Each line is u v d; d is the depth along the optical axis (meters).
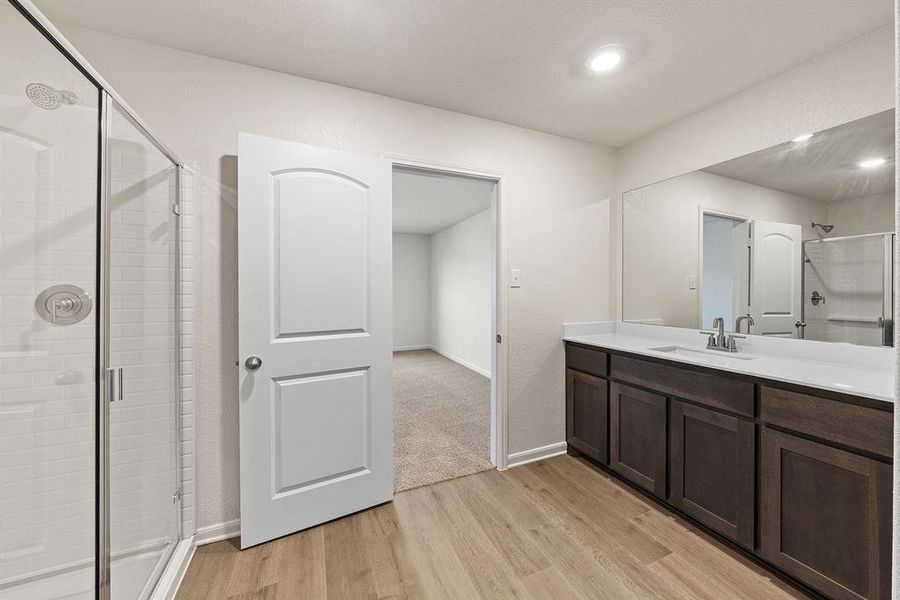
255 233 1.69
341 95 2.00
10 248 1.23
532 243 2.54
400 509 1.97
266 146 1.71
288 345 1.76
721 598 1.39
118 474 1.40
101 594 1.24
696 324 2.30
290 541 1.73
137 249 1.50
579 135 2.62
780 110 1.90
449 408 3.68
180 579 1.50
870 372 1.51
